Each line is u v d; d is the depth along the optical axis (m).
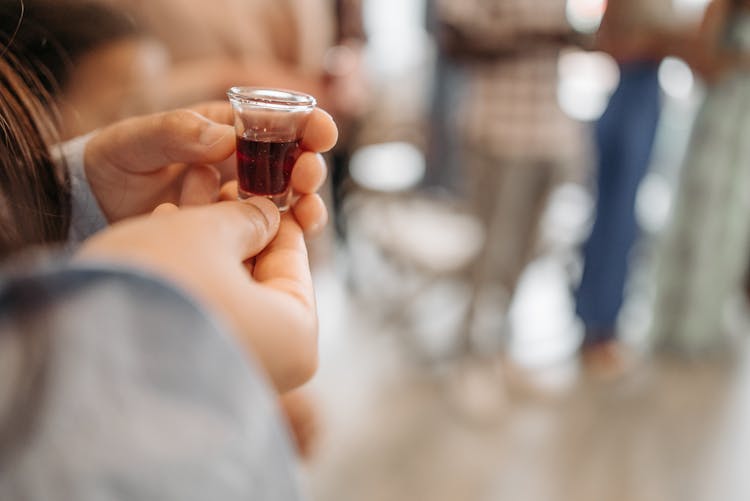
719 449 1.01
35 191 0.38
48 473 0.24
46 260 0.29
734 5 1.00
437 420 1.06
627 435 1.03
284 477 0.28
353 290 1.40
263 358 0.31
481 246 1.09
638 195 1.10
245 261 0.36
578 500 0.91
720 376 1.19
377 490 0.91
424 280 1.29
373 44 1.64
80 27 0.51
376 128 1.28
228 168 0.44
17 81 0.39
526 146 1.01
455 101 1.58
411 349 1.24
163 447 0.25
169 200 0.42
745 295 1.36
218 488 0.26
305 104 0.38
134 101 0.54
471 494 0.92
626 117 1.05
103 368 0.25
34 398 0.24
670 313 1.21
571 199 1.59
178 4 0.66
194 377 0.26
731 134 1.09
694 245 1.15
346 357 1.21
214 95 0.68
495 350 1.21
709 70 1.04
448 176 1.61
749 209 1.14
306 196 0.40
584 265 1.15
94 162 0.41
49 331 0.25
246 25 0.72
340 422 1.04
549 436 1.03
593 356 1.18
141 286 0.26
